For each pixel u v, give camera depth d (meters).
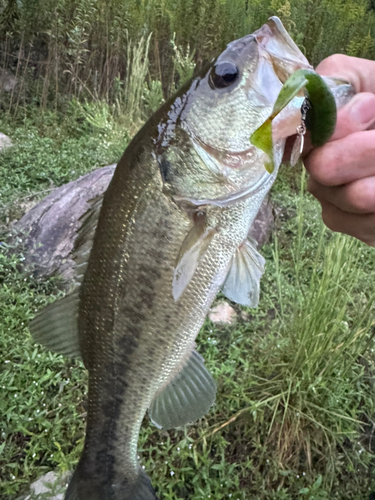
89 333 0.25
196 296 0.23
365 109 0.18
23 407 0.43
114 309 0.24
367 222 0.19
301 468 0.44
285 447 0.43
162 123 0.22
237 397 0.46
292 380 0.45
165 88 1.18
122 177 0.23
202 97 0.22
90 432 0.27
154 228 0.22
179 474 0.41
